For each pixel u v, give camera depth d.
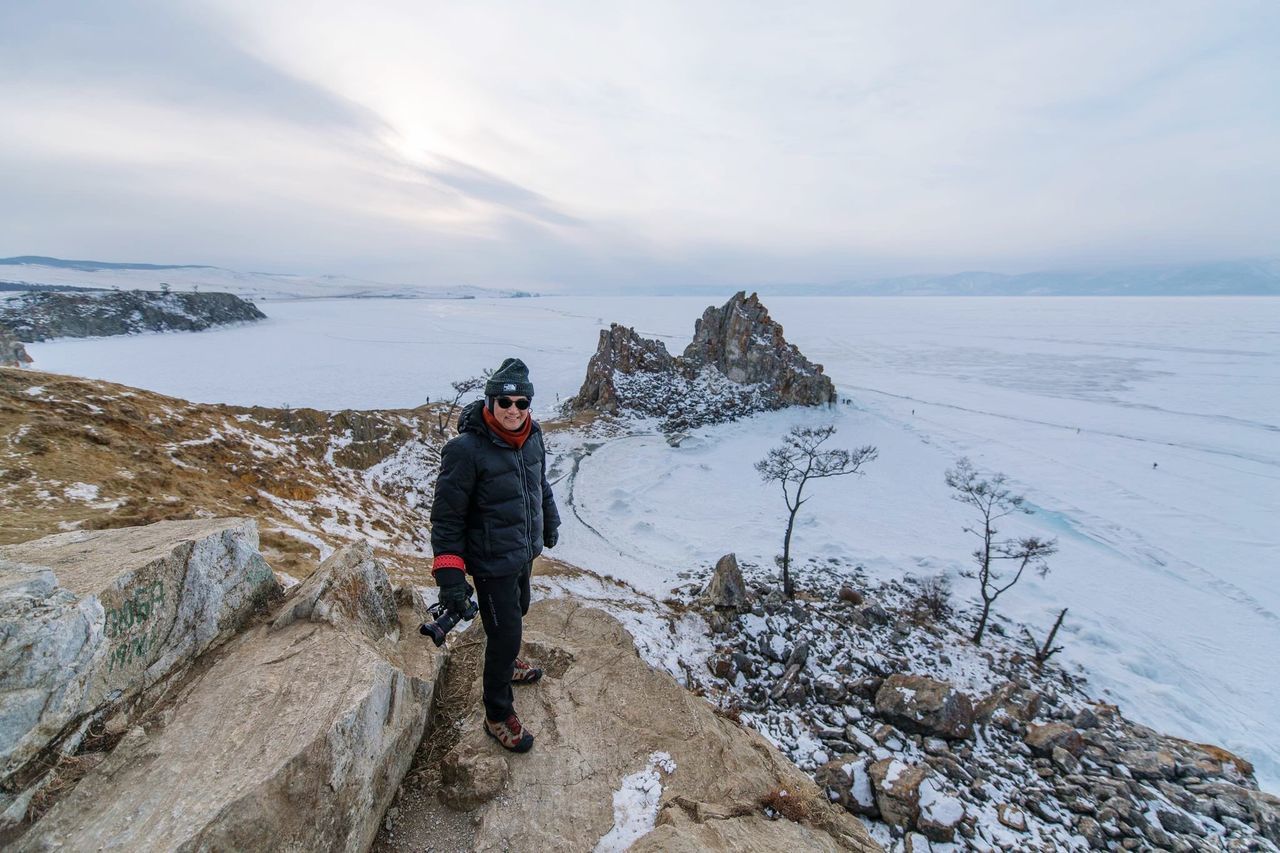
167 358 156.12
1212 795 18.86
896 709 20.44
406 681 5.08
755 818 4.92
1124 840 16.05
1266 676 32.06
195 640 4.53
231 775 3.34
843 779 14.76
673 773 5.26
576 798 4.79
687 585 32.59
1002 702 23.64
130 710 3.77
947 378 152.38
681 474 56.72
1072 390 137.50
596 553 38.16
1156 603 39.59
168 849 2.82
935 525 49.44
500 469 4.69
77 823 2.95
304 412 37.38
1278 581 44.16
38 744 3.06
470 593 4.58
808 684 22.84
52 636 3.14
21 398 18.86
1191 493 65.12
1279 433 96.62
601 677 6.52
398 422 42.94
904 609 33.62
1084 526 53.28
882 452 69.50
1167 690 28.64
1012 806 16.69
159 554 4.30
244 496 21.22
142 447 19.97
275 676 4.29
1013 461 73.44
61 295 196.88
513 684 6.26
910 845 13.47
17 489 13.70
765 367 84.00
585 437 66.75
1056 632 32.12
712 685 22.25
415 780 4.86
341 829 3.66
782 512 49.03
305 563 15.22
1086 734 22.20
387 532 27.33
